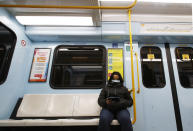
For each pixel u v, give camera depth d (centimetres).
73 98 221
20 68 226
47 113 203
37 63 252
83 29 246
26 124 155
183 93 236
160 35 238
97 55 262
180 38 248
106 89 195
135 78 235
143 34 239
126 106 168
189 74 248
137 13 236
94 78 246
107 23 246
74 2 175
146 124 218
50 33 243
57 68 252
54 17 214
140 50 267
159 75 247
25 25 241
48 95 222
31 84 239
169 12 232
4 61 192
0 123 153
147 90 238
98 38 257
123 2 204
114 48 263
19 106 209
